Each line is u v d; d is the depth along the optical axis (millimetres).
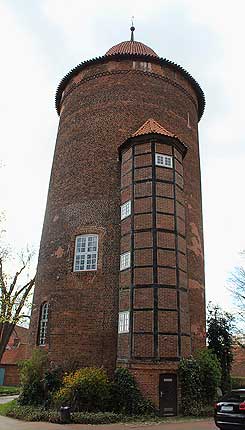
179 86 28234
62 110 29484
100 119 25984
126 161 23078
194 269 24234
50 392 19469
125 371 18062
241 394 13156
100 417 16188
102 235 22688
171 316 18984
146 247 20078
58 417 16266
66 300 22125
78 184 24781
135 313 18969
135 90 26438
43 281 24047
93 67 27922
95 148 25219
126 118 25609
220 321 26328
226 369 24984
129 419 16484
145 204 21000
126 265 20500
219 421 13055
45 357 21328
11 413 18750
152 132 22359
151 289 19188
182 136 27062
